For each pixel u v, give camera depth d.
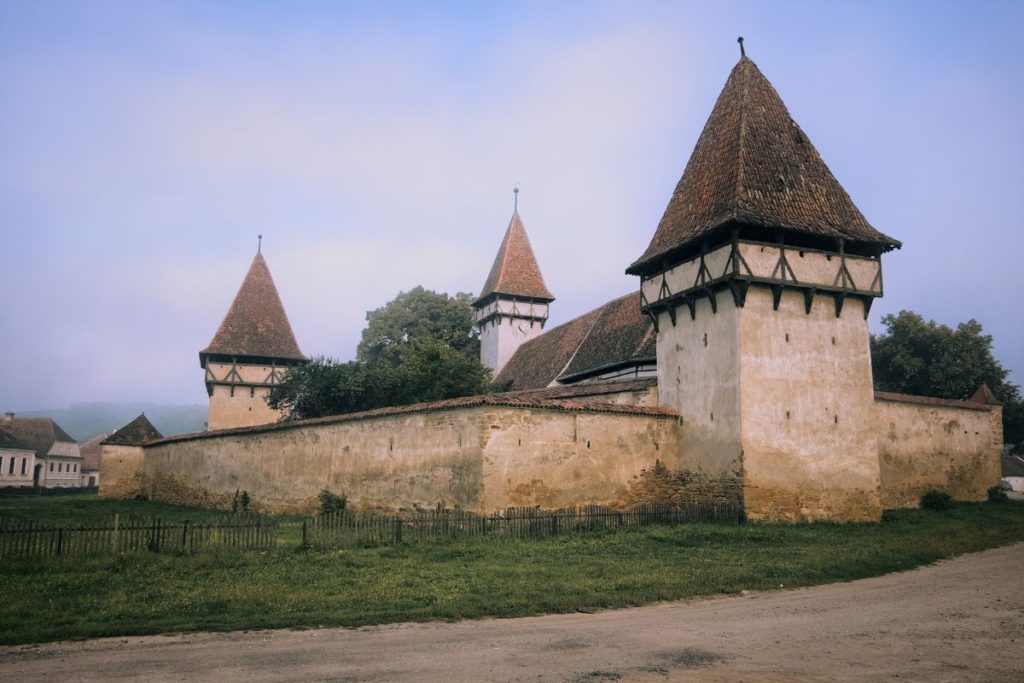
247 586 12.16
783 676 7.67
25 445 75.50
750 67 27.42
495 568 13.93
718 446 22.59
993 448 32.69
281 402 41.44
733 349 22.30
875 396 29.20
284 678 7.51
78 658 8.31
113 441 41.28
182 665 8.00
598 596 11.84
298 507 27.73
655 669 7.92
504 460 20.58
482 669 7.88
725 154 25.56
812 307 23.45
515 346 56.44
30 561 13.82
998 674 7.81
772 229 23.16
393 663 8.11
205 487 33.88
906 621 10.53
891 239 24.50
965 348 52.00
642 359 31.33
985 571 15.15
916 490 29.70
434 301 60.84
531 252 59.31
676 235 25.69
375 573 13.40
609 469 22.77
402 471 23.31
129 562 14.05
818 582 13.88
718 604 11.84
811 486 22.47
